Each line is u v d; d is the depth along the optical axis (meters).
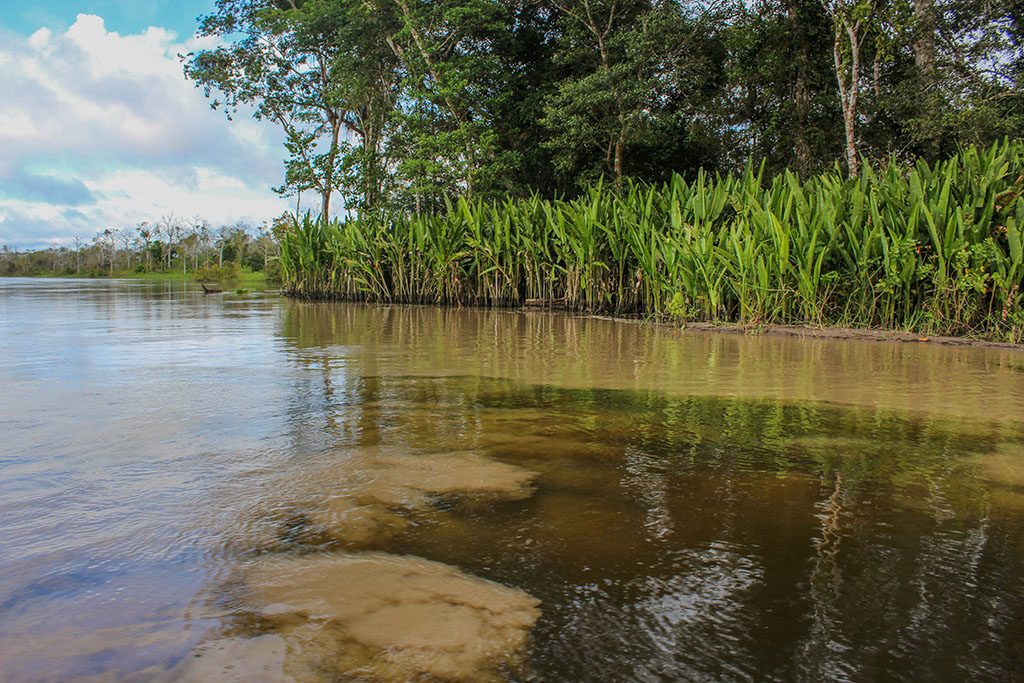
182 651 1.08
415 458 2.18
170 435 2.43
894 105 13.15
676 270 8.06
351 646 1.10
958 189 6.43
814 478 2.00
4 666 1.02
